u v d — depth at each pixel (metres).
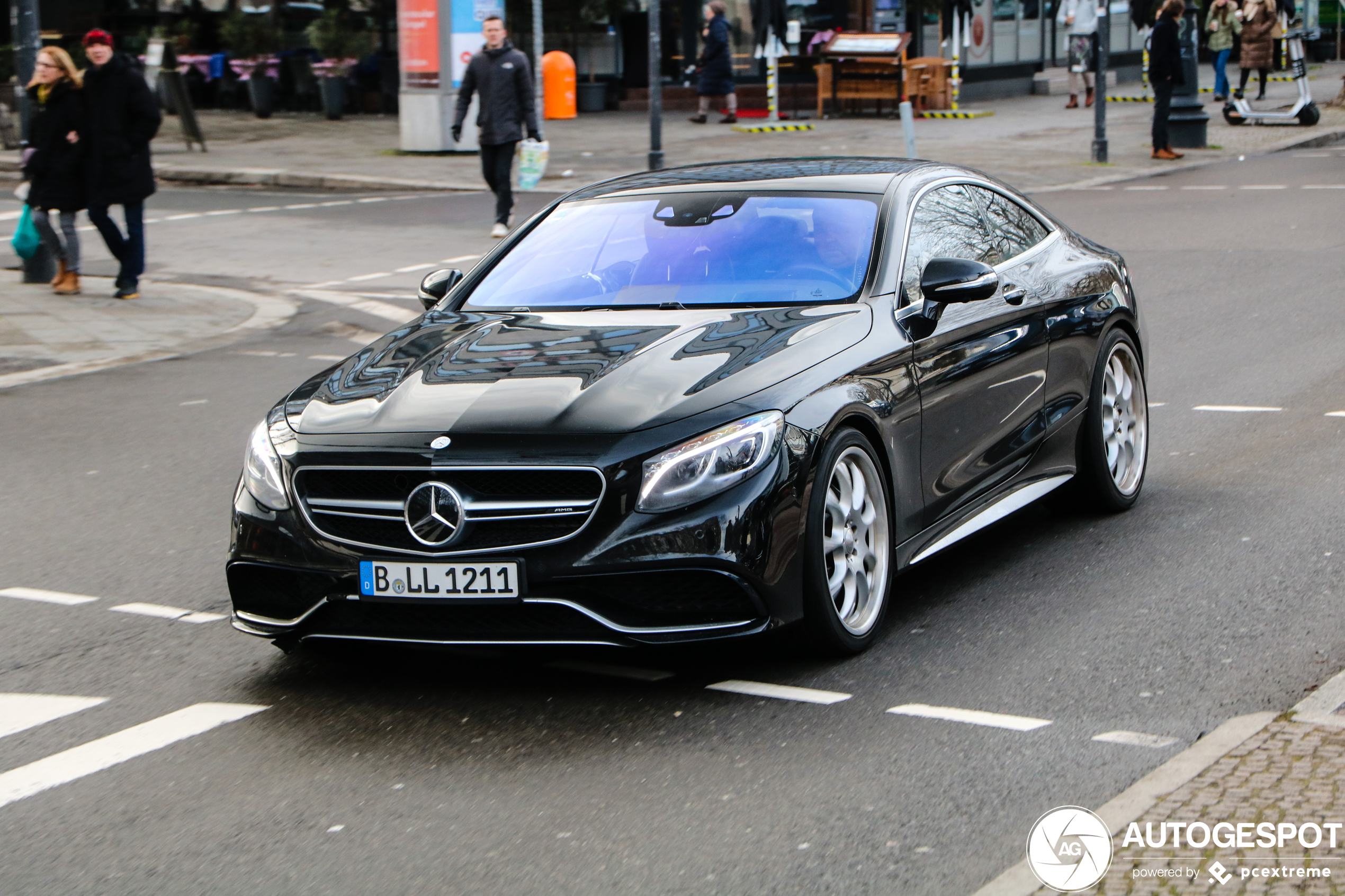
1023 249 6.43
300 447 4.80
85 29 32.06
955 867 3.49
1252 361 9.77
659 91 22.39
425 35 24.39
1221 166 21.34
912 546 5.30
